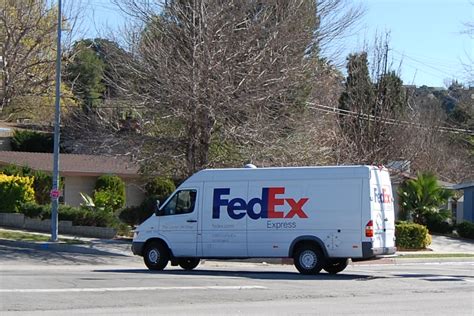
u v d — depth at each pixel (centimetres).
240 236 2525
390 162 5209
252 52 3319
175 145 3509
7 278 2091
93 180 5197
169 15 3412
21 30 4728
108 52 3506
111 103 3581
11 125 6800
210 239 2566
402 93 5884
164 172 3638
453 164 7512
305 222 2442
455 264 3516
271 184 2500
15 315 1406
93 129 3556
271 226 2486
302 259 2442
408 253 3959
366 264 3434
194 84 3238
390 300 1767
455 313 1554
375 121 4728
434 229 5119
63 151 5966
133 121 3534
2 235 3581
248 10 3375
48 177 4647
